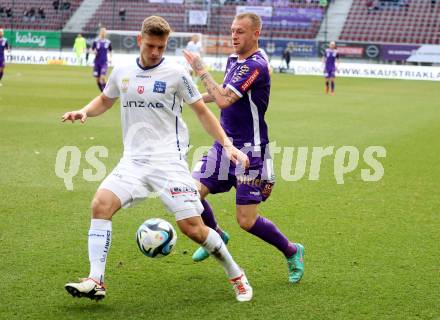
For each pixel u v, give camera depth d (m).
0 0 104.38
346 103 49.84
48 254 13.20
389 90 65.75
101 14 102.31
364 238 14.95
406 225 16.12
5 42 58.47
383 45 90.12
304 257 13.51
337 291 11.58
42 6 103.50
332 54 59.53
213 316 10.34
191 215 10.75
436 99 55.38
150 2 101.62
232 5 100.06
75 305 10.66
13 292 11.12
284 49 94.38
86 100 45.62
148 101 10.67
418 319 10.37
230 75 12.04
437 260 13.41
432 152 27.45
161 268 12.69
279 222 16.22
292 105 47.09
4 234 14.52
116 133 30.09
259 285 11.86
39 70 80.69
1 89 52.38
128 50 90.38
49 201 17.64
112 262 12.94
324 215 16.98
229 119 12.12
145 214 16.67
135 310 10.54
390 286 11.85
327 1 99.25
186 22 100.06
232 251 13.87
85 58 94.00
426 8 97.31
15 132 29.48
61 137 28.45
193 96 10.71
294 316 10.40
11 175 20.70
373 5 98.69
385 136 31.75
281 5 98.69
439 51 88.56
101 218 10.65
